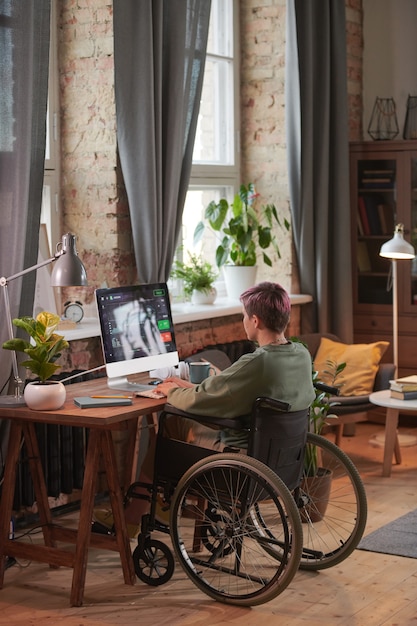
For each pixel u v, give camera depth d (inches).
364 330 285.0
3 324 168.7
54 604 154.0
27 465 182.1
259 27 270.2
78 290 214.7
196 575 155.4
